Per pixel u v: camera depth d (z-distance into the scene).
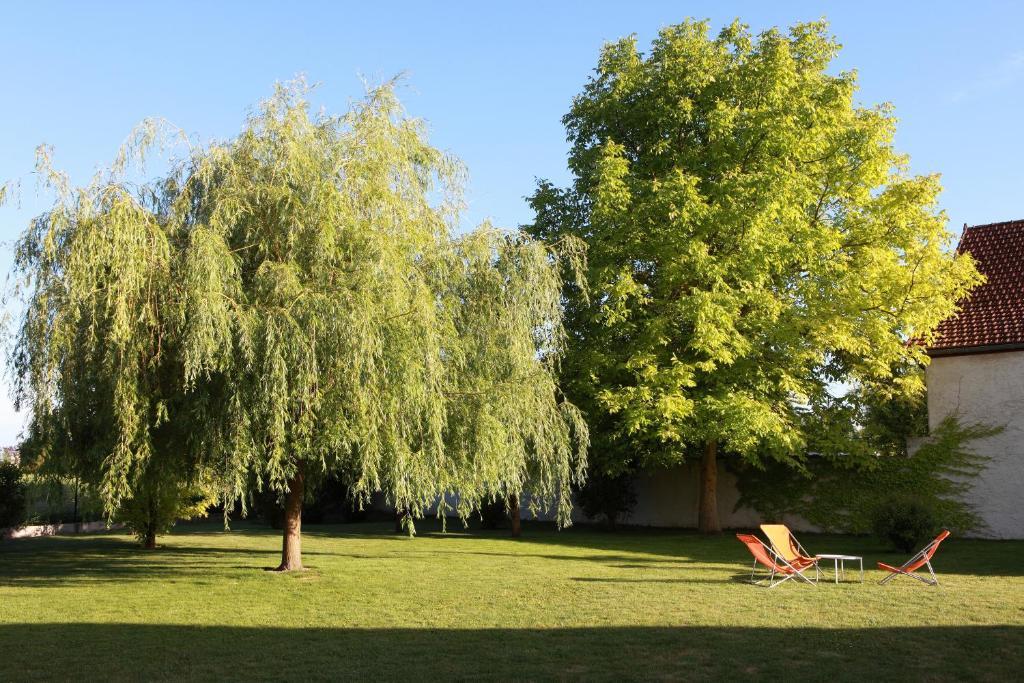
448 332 11.95
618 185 19.05
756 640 8.09
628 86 20.55
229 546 19.52
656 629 8.69
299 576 13.21
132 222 10.59
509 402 12.41
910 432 26.72
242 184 11.61
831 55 20.56
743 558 15.98
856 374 21.67
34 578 13.29
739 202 18.48
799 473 22.34
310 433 10.97
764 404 18.72
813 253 18.77
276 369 10.21
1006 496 19.25
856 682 6.50
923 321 18.41
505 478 12.77
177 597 11.19
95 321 10.50
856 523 21.27
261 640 8.37
